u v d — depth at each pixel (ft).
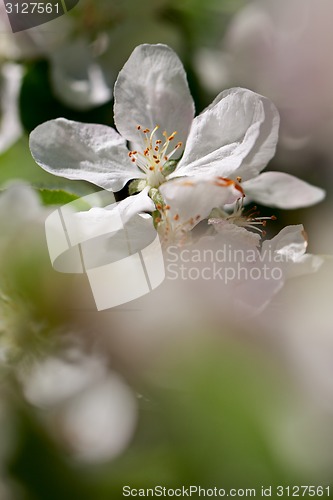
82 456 0.65
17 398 0.68
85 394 0.66
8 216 0.68
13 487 0.66
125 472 0.64
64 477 0.65
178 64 0.77
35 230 0.68
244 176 0.74
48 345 0.68
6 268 0.68
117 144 0.76
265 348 0.60
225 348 0.59
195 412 0.57
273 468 0.58
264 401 0.57
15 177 0.85
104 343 0.66
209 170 0.72
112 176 0.75
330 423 0.59
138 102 0.77
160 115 0.77
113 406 0.65
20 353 0.69
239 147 0.72
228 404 0.57
